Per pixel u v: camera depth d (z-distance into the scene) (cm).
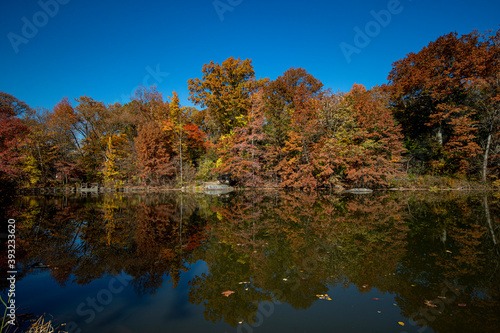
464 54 2616
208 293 429
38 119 3625
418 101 2958
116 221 1106
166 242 757
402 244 696
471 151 2403
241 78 3309
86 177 3809
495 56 2492
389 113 2523
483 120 2431
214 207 1509
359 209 1328
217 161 3066
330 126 2650
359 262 562
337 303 387
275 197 2022
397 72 3366
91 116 3856
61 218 1197
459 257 585
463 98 2706
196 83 3347
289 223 999
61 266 567
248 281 475
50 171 3494
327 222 1005
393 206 1424
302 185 2538
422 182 2525
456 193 2120
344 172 2598
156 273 521
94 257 627
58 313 368
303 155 2659
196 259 602
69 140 3919
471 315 344
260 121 2748
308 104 2952
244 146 2700
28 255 643
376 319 338
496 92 2389
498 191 2248
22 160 2947
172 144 3353
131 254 646
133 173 3344
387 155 2634
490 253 610
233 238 788
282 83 3672
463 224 941
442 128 2847
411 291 421
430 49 2870
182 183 3053
